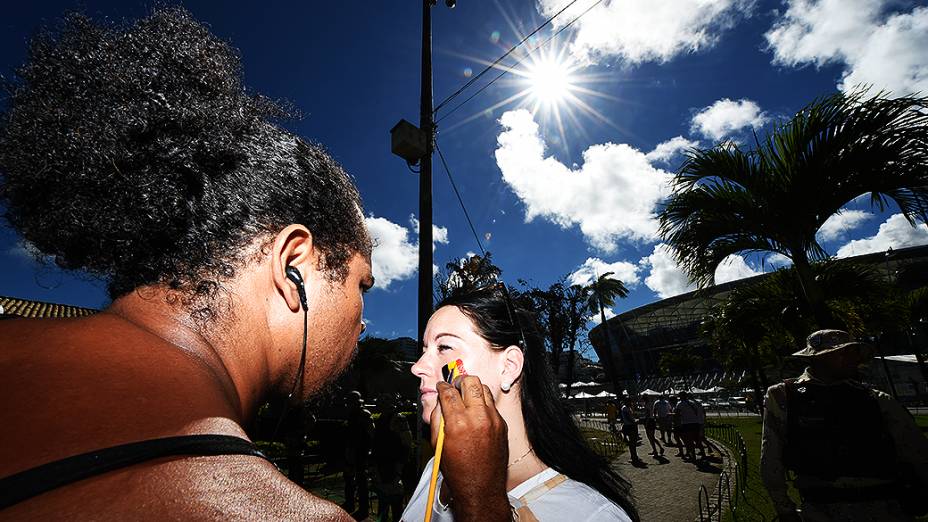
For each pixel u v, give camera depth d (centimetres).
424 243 579
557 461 142
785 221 498
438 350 150
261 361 57
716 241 557
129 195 52
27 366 37
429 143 633
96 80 57
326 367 67
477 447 65
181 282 52
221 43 69
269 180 60
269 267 59
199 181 55
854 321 655
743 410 3900
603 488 140
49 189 54
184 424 35
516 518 111
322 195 67
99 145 53
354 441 709
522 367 146
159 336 48
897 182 438
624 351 8431
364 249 76
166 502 27
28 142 55
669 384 5541
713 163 516
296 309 60
